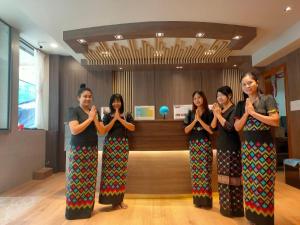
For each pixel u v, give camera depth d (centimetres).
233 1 372
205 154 344
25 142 550
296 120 525
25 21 480
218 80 711
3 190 462
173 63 643
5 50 483
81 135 310
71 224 292
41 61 654
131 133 396
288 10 404
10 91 486
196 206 355
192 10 396
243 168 273
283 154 678
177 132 396
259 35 510
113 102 353
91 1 367
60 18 418
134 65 653
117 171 344
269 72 627
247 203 268
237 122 279
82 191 308
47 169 614
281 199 389
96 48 547
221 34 453
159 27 429
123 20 427
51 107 675
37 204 376
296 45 490
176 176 404
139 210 342
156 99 702
